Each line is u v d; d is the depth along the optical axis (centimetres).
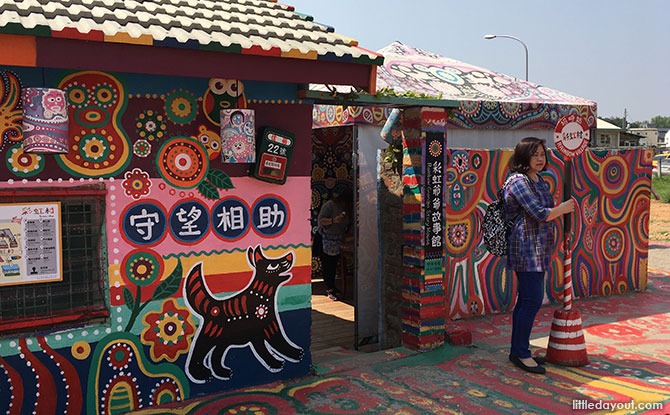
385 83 759
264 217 461
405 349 557
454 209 666
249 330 461
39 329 387
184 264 431
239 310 455
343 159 998
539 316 696
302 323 484
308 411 422
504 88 905
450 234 665
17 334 381
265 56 386
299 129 471
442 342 562
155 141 417
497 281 707
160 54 355
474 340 596
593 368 516
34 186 379
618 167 797
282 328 475
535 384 477
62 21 340
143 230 416
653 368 516
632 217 817
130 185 410
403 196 557
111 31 338
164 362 429
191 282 435
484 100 812
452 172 663
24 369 384
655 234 1466
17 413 383
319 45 422
